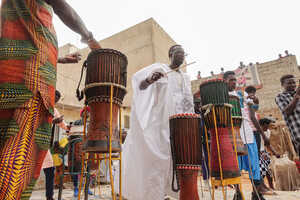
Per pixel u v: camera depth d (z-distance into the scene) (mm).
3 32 1028
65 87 8203
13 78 960
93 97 1672
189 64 2570
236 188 2680
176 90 2764
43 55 1065
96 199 3645
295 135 3432
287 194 3967
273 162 6156
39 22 1080
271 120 5242
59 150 4270
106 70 1677
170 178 2570
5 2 1089
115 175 3100
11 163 899
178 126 2119
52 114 1111
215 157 2084
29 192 1012
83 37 1543
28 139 976
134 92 2781
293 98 3408
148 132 2596
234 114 2369
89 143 1593
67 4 1298
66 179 5809
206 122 2279
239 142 2320
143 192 2445
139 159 2557
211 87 2223
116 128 1683
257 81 23969
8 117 943
